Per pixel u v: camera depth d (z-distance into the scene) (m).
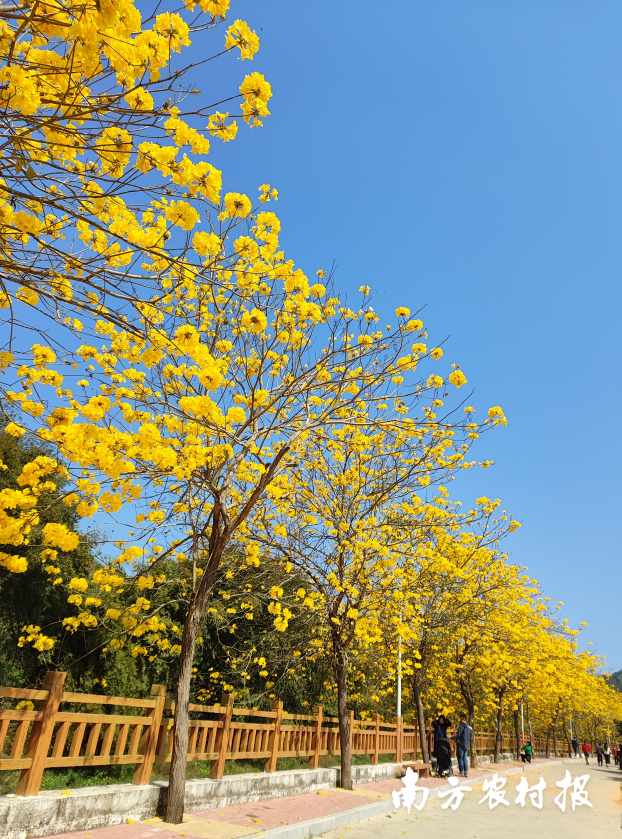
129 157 3.23
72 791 5.05
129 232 3.48
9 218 3.46
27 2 2.64
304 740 9.68
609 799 15.48
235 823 6.05
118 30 2.70
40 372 3.97
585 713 40.06
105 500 4.38
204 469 6.39
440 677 16.08
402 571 9.40
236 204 3.57
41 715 4.71
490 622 14.59
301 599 9.15
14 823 4.33
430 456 8.47
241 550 9.36
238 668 10.93
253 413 5.59
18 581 7.84
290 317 5.44
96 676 8.40
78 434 3.94
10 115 2.73
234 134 3.12
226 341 5.79
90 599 6.12
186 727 5.95
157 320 4.33
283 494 8.05
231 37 2.95
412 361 5.67
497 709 21.22
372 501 9.30
